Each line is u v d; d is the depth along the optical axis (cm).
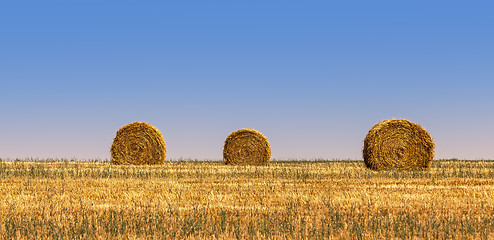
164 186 1953
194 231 1161
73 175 2367
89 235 1123
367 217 1313
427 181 2155
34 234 1131
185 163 3419
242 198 1645
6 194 1727
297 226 1203
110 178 2273
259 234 1124
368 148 2855
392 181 2145
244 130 3397
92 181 2130
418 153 2862
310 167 2944
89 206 1484
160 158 3256
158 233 1136
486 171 2614
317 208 1454
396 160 2858
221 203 1545
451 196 1677
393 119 2886
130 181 2136
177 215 1346
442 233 1134
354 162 3597
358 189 1859
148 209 1434
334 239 1090
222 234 1130
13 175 2369
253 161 3378
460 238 1091
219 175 2403
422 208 1448
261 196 1683
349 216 1325
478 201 1567
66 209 1429
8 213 1359
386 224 1215
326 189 1864
